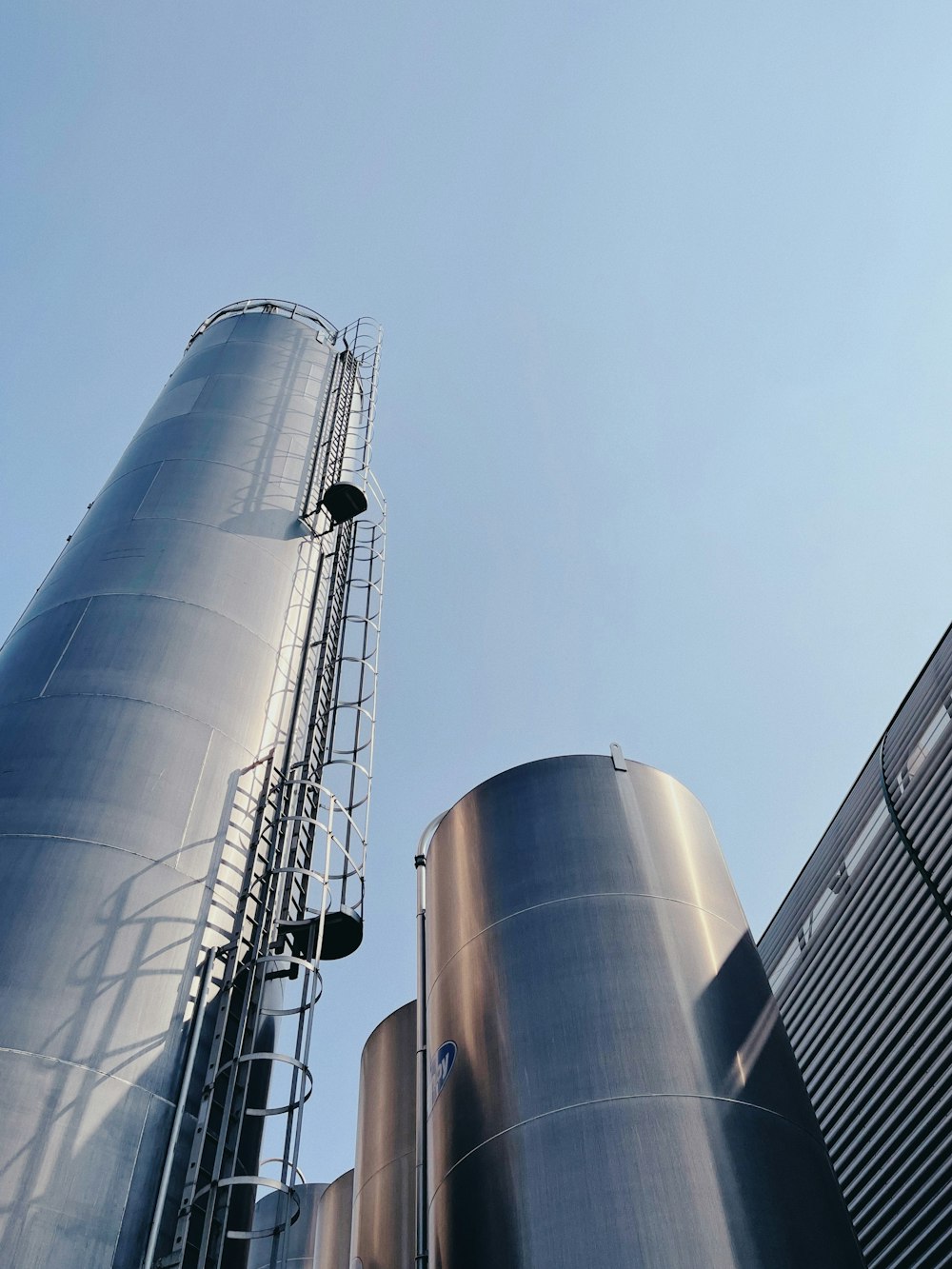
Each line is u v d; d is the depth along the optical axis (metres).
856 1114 19.34
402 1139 17.67
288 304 22.12
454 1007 12.64
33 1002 8.72
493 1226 10.06
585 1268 9.17
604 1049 10.88
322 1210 22.61
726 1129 10.19
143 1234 8.25
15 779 10.47
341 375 19.81
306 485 16.44
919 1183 16.84
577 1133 10.22
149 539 14.00
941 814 19.06
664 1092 10.41
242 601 13.64
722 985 11.88
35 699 11.47
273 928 11.29
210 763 11.54
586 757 14.90
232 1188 9.26
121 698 11.56
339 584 16.33
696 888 13.08
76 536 14.91
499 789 14.76
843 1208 10.46
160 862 10.30
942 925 18.03
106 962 9.29
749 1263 9.11
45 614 12.91
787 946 24.41
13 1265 7.39
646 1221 9.37
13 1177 7.75
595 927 12.18
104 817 10.30
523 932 12.46
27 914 9.27
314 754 13.91
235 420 17.02
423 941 15.46
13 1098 8.12
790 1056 11.88
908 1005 18.48
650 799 14.27
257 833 11.59
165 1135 8.86
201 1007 9.84
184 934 10.05
